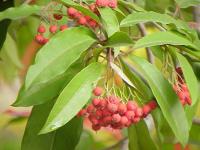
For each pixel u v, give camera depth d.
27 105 0.44
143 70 0.43
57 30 0.44
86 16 0.42
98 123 0.42
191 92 0.41
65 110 0.37
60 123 0.37
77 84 0.38
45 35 0.46
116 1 0.44
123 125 0.41
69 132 0.50
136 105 0.42
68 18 0.46
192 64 0.48
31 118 0.48
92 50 0.42
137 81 0.44
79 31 0.41
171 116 0.42
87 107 0.41
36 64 0.37
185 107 0.46
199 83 0.48
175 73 0.44
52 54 0.38
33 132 0.48
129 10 0.47
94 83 0.39
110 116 0.41
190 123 0.46
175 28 0.45
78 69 0.44
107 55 0.40
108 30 0.40
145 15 0.42
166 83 0.43
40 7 0.44
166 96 0.42
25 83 0.37
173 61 0.46
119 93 0.43
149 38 0.41
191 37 0.45
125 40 0.40
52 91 0.45
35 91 0.45
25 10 0.43
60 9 0.44
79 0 0.43
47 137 0.49
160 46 0.46
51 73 0.38
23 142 0.49
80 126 0.50
